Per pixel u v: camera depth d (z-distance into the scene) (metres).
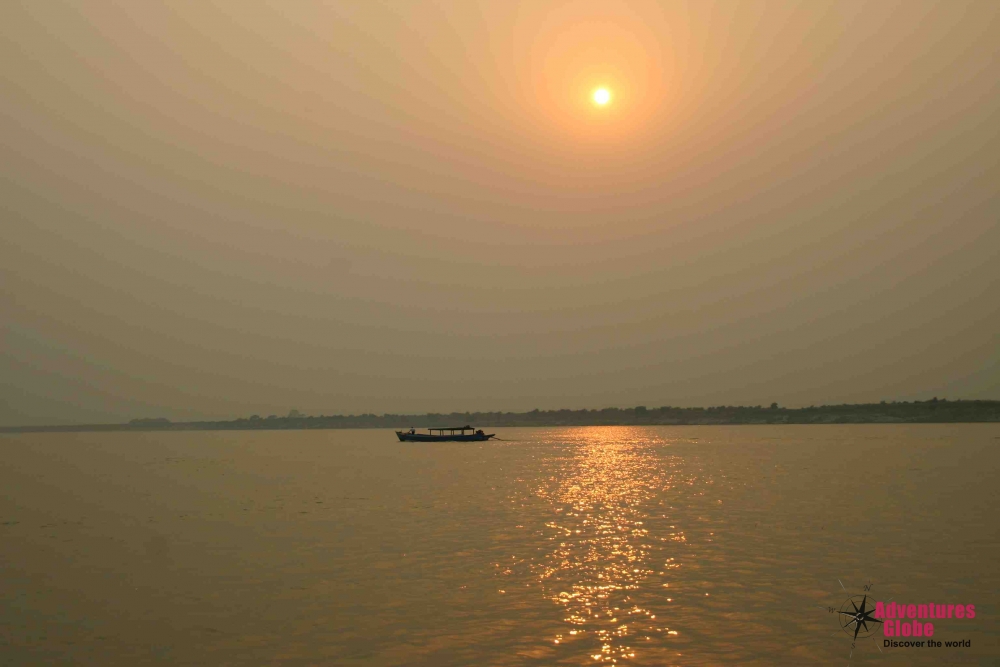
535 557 32.03
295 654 20.58
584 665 19.41
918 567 29.23
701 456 100.69
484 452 124.94
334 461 106.81
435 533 38.66
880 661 19.62
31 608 25.34
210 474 84.44
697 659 19.77
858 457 91.88
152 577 29.73
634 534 37.25
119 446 191.25
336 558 32.69
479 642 21.16
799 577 27.88
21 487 71.25
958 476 65.19
